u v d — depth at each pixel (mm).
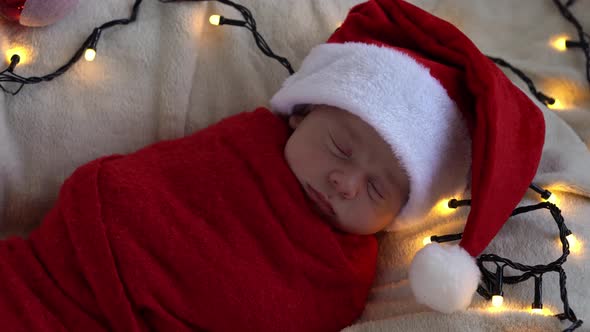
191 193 582
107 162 582
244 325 549
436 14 777
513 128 558
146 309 540
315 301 576
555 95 713
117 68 641
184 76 657
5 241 555
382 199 582
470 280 503
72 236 542
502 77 581
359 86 564
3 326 508
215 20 665
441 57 597
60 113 621
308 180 589
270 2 696
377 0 641
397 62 571
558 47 741
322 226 588
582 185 596
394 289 594
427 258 509
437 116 566
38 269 538
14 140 614
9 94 609
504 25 770
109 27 640
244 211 582
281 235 576
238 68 679
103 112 634
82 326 528
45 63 619
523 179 553
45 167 622
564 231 556
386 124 552
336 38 644
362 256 605
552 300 529
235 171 592
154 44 655
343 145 578
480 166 531
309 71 621
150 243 551
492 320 514
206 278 548
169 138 658
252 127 618
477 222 522
